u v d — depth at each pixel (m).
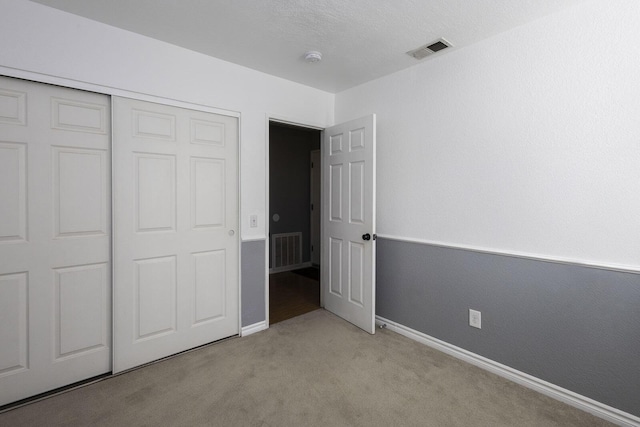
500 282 2.08
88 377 1.99
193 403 1.78
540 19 1.88
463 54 2.24
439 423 1.63
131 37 2.07
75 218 1.92
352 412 1.71
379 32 2.06
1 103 1.70
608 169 1.68
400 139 2.68
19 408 1.72
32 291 1.80
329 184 3.18
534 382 1.93
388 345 2.50
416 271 2.57
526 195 1.97
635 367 1.61
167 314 2.28
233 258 2.62
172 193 2.28
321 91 3.20
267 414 1.70
